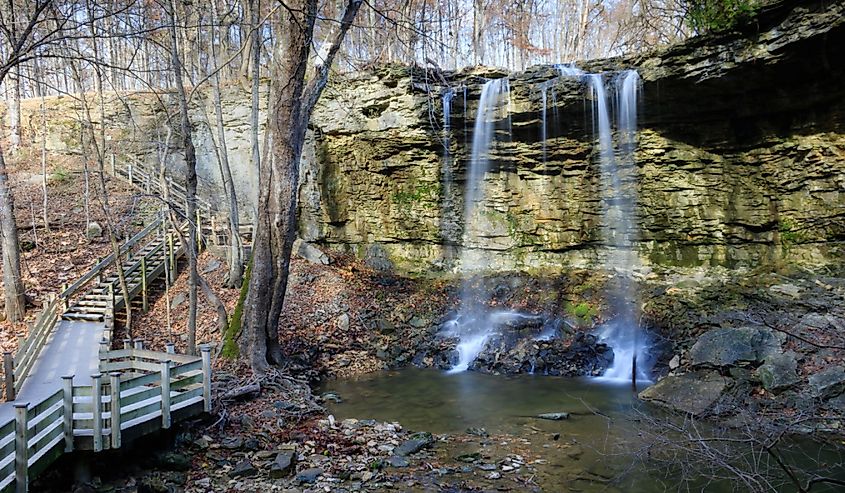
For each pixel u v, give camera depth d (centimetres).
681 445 700
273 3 1694
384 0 1573
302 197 1983
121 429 736
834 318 1132
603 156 1683
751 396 1020
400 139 1803
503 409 1092
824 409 930
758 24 1184
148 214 2111
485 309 1691
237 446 833
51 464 692
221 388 1034
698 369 1156
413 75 1689
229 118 2184
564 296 1669
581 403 1119
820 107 1340
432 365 1438
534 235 1847
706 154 1565
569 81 1524
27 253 1773
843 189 1331
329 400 1149
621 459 822
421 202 1912
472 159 1816
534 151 1753
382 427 965
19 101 2492
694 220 1602
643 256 1697
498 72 1703
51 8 851
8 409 829
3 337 1314
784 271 1425
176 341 1398
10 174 2338
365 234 1989
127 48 2462
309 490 716
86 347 1250
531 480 759
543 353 1418
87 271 1712
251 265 1278
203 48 2080
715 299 1422
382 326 1575
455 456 846
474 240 1897
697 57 1309
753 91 1376
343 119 1834
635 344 1395
